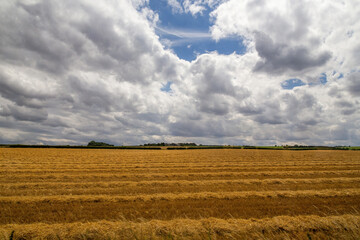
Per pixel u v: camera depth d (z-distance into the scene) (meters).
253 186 14.85
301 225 7.70
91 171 21.98
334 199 11.46
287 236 6.84
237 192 12.48
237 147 86.00
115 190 13.56
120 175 19.02
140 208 9.89
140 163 29.80
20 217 8.69
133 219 8.58
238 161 32.91
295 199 11.45
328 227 7.55
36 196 11.63
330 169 23.72
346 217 8.28
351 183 15.99
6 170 21.53
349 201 11.10
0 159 33.31
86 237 6.91
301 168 24.39
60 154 46.41
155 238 6.70
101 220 8.31
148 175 19.19
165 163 29.70
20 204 10.32
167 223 7.73
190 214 9.17
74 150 63.97
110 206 10.16
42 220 8.45
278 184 15.59
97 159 35.81
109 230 7.23
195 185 15.14
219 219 8.25
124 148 77.12
